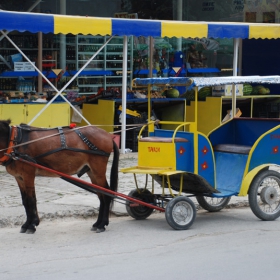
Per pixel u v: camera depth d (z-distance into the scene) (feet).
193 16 61.82
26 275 22.38
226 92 52.65
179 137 30.07
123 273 22.57
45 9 56.13
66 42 55.31
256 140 31.96
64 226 30.27
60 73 53.42
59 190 37.29
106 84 56.70
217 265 23.58
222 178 31.91
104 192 28.89
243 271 22.84
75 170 29.14
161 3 60.59
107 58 56.95
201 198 32.99
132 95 51.01
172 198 30.32
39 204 33.58
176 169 29.25
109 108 49.90
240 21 61.41
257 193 31.04
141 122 50.34
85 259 24.49
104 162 29.45
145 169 29.76
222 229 29.53
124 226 30.19
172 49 59.31
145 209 31.68
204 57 60.59
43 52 54.54
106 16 58.75
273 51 59.31
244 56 60.95
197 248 26.07
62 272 22.74
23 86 52.19
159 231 29.12
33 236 28.22
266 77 31.12
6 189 37.32
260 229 29.55
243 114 56.08
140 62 57.77
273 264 23.75
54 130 29.01
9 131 27.91
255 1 60.75
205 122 53.47
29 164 27.99
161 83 30.25
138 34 43.91
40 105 47.24
